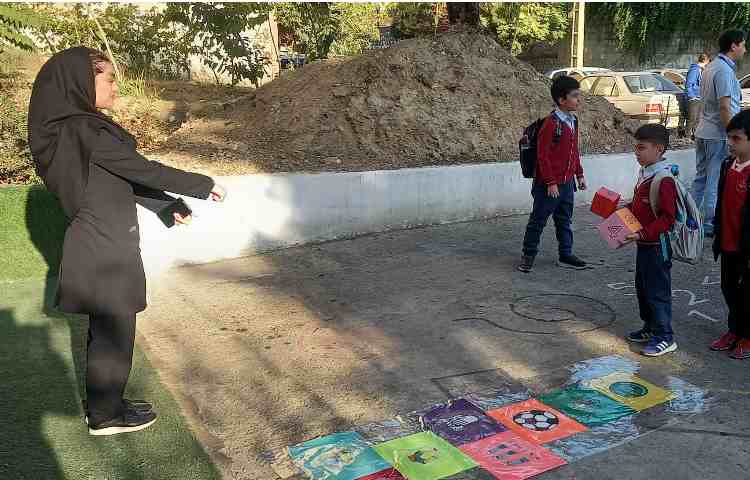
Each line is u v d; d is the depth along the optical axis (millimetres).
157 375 4012
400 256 6539
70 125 3049
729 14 26422
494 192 8055
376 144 8219
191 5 11078
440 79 9031
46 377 3908
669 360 4176
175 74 12477
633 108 15094
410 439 3314
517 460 3121
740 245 4008
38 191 5879
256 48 12070
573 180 6039
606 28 28094
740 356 4164
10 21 8344
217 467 3068
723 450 3178
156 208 3420
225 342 4543
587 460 3119
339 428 3438
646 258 4164
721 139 6742
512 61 10078
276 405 3688
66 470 3006
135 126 9156
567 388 3832
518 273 5992
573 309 5086
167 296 5465
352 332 4707
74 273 3084
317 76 9492
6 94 7887
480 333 4656
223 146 7941
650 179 4074
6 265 5805
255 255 6637
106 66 3195
